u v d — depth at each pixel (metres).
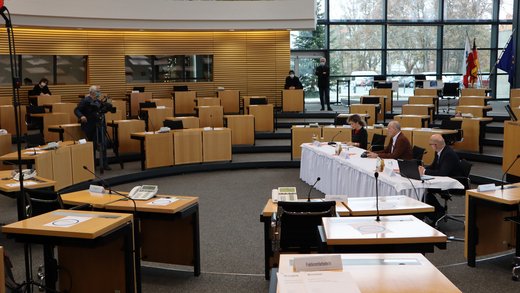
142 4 16.33
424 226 4.18
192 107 17.66
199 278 5.70
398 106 19.42
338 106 19.69
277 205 5.16
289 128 16.17
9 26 4.84
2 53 16.75
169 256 5.88
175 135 12.24
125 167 12.09
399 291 2.75
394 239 3.85
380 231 4.04
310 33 20.14
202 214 8.67
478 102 15.07
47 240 4.24
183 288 5.41
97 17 15.71
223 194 10.18
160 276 5.77
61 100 17.78
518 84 17.67
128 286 4.68
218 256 6.58
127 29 16.92
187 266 6.17
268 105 15.36
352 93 20.48
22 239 4.29
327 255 2.97
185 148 12.41
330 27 20.16
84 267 4.82
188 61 19.56
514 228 6.00
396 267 3.10
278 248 5.16
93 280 4.82
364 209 5.16
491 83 20.78
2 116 14.15
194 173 12.36
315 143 10.95
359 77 20.42
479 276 5.53
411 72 20.58
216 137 12.72
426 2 20.30
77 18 15.51
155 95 19.20
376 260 3.23
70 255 4.84
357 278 2.93
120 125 12.89
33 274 5.71
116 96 18.80
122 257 4.71
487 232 5.88
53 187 7.03
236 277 5.71
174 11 16.77
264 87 19.86
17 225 4.34
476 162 11.87
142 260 5.98
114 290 4.78
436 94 16.75
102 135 11.37
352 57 20.34
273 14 17.31
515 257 5.69
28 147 10.19
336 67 20.36
